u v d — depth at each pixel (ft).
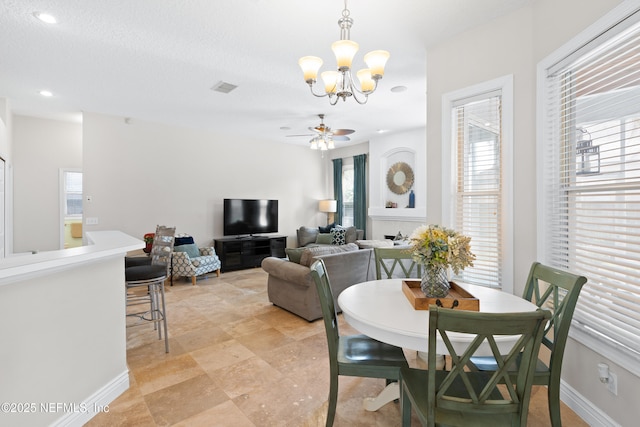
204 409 6.36
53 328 5.51
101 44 9.31
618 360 5.15
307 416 6.15
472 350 3.68
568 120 6.61
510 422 3.93
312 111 16.05
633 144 5.16
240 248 20.30
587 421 5.83
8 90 12.94
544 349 6.94
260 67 10.94
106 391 6.55
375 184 22.52
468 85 8.55
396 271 13.10
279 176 23.80
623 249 5.19
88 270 6.24
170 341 9.55
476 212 8.60
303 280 10.71
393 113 16.42
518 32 7.65
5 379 4.75
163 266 8.94
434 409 3.86
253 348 9.08
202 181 19.94
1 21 8.07
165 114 16.52
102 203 16.47
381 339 4.67
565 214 6.56
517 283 7.76
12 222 16.14
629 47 5.24
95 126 16.24
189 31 8.67
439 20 8.11
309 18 8.07
